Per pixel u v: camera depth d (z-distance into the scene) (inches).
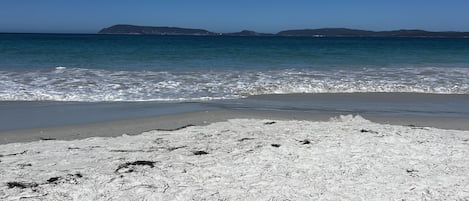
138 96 525.0
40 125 385.7
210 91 563.8
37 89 542.6
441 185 234.1
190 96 532.7
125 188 226.4
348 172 251.0
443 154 287.0
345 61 1016.2
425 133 351.9
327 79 667.4
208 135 340.5
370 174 248.2
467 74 756.6
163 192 222.1
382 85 622.8
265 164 262.8
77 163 265.9
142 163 265.9
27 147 303.4
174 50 1379.2
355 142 311.1
